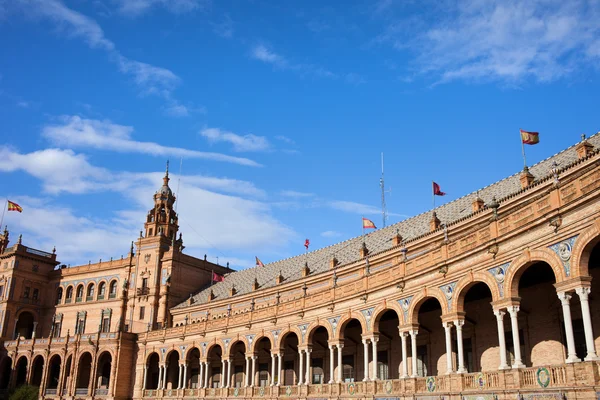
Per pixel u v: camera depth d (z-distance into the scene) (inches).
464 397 1207.6
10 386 3344.0
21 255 3870.6
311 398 1829.5
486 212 1695.4
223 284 3440.0
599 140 1653.5
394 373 1792.6
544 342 1301.7
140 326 3417.8
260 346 2463.1
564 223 992.9
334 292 1841.8
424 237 1929.1
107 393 2997.0
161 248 3602.4
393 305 1542.8
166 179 3890.3
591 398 898.1
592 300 1193.4
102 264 3821.4
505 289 1126.4
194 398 2513.5
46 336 3855.8
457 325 1273.4
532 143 1697.8
